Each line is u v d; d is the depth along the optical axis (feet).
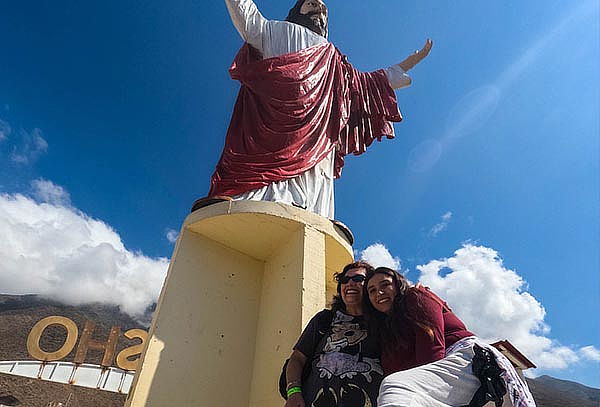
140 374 19.93
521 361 51.08
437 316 10.41
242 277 25.81
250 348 23.77
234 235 25.36
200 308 23.34
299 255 22.80
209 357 22.26
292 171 28.17
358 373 11.93
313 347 13.83
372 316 12.17
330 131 33.19
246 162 27.68
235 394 22.04
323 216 26.30
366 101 38.50
